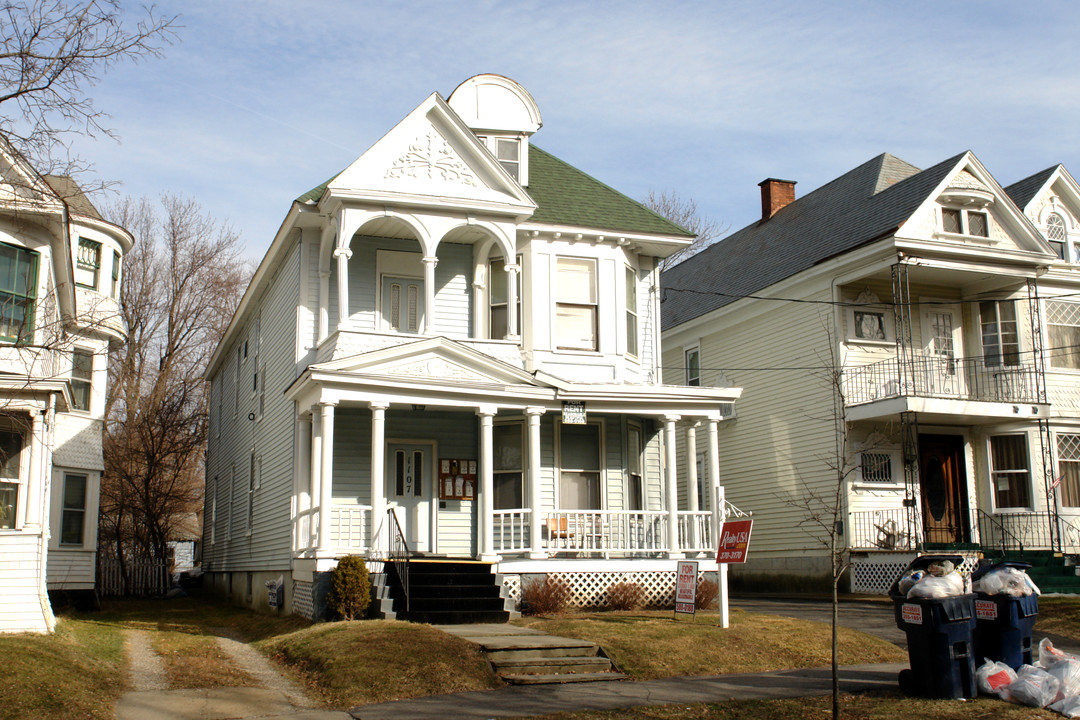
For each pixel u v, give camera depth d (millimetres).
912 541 23453
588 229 20266
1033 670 10461
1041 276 25344
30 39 11312
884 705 10234
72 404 19172
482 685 11523
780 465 25859
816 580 24250
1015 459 24750
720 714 9977
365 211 18094
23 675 10617
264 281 23438
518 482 19844
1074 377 25578
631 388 19109
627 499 20406
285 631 16141
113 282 25938
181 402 35969
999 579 11062
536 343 19734
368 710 10305
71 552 23766
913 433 24172
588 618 16125
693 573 15883
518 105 21359
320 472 16922
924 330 25344
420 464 19500
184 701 10766
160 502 35125
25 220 17500
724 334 28781
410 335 18094
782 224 30078
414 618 15344
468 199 18609
